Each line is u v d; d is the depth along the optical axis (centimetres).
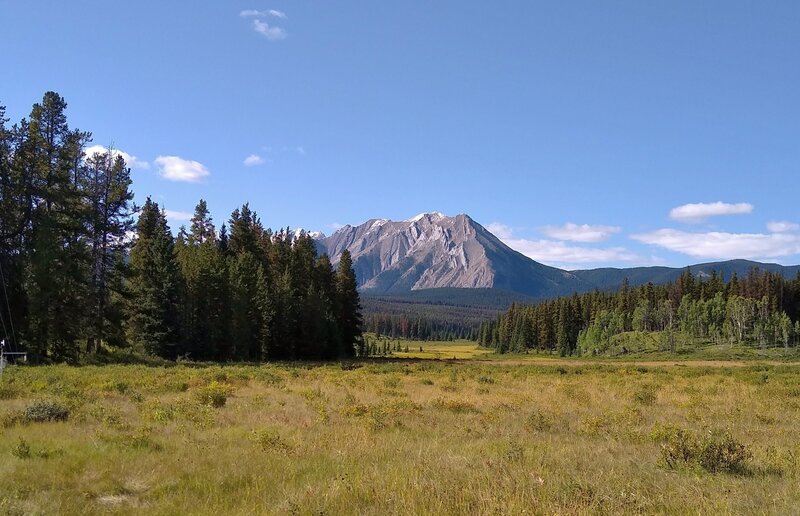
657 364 7438
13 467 837
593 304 15212
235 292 5828
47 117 4150
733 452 909
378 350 12581
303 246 8069
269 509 653
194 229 7256
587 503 634
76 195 4156
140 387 2331
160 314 5016
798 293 13262
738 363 7606
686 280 14238
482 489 695
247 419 1496
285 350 6819
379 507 646
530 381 3362
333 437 1177
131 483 798
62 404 1499
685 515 617
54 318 3866
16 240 4091
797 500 683
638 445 1123
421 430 1334
